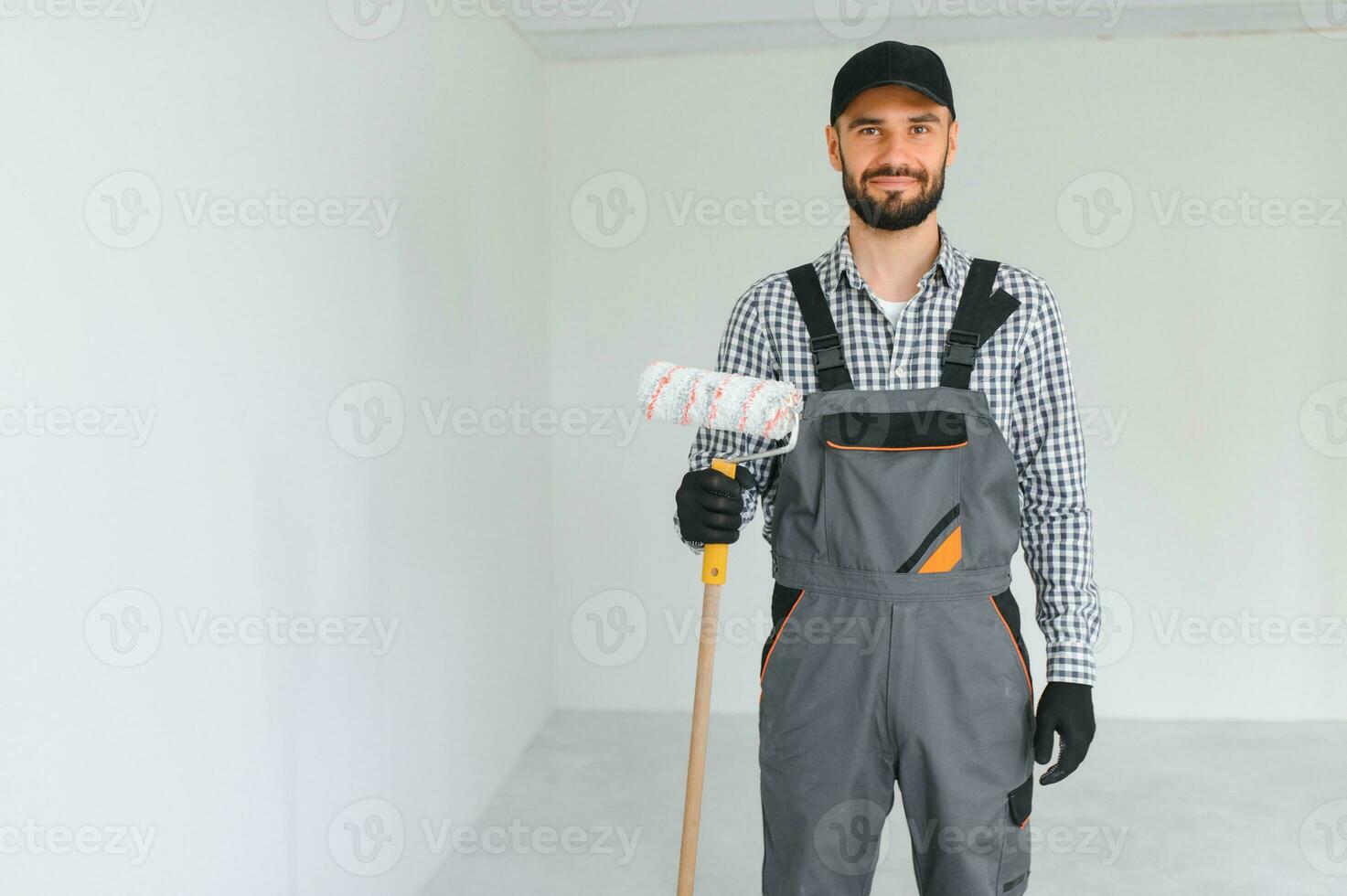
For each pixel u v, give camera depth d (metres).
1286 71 3.38
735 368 1.67
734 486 1.59
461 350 2.72
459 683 2.72
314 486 1.92
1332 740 3.36
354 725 2.11
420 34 2.41
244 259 1.68
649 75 3.55
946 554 1.51
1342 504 3.47
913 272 1.58
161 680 1.48
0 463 1.19
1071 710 1.56
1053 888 2.44
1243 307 3.45
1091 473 3.53
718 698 3.67
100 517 1.35
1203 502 3.51
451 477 2.65
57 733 1.28
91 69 1.33
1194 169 3.43
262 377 1.74
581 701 3.72
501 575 3.09
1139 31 3.39
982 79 3.46
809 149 3.53
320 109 1.93
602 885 2.47
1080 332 3.49
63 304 1.28
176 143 1.50
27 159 1.22
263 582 1.75
